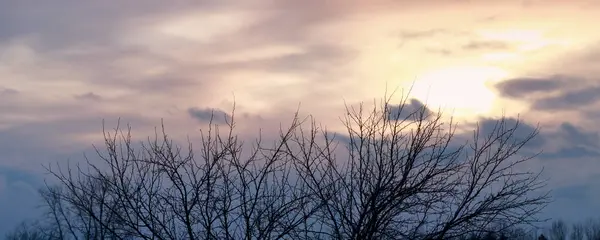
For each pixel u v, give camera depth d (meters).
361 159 12.48
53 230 13.91
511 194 12.42
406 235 12.20
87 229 12.34
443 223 12.29
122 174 12.05
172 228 11.98
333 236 12.26
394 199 12.24
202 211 11.98
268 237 11.90
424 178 12.32
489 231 12.29
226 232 11.92
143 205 11.98
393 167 12.34
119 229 11.94
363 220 12.22
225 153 12.14
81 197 12.14
